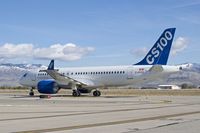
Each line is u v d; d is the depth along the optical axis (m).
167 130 19.31
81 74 70.00
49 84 66.69
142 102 47.06
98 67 69.25
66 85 68.19
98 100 52.28
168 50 65.00
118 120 24.77
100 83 68.62
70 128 20.58
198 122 23.30
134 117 26.84
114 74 67.25
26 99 55.66
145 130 19.41
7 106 38.72
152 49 65.94
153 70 63.47
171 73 63.78
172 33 64.81
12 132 18.97
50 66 66.50
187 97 65.69
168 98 60.56
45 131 19.38
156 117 26.86
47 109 34.47
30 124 22.48
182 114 29.33
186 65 64.44
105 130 19.64
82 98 59.44
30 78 72.94
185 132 18.53
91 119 25.45
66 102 46.78
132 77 65.94
